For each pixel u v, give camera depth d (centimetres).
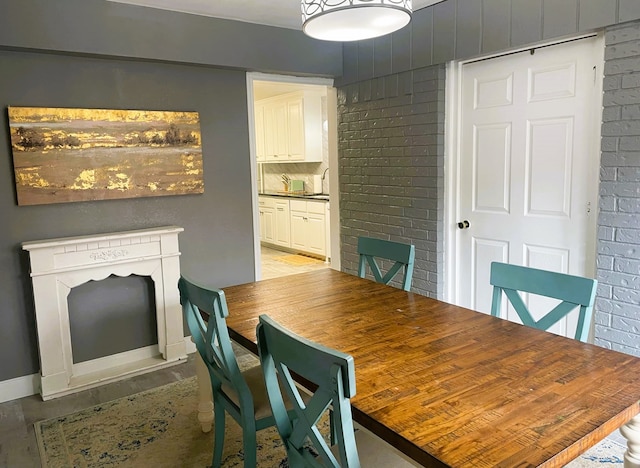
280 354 129
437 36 326
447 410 119
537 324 189
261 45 355
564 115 277
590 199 269
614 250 249
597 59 258
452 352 155
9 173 281
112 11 293
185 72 339
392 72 361
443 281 353
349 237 428
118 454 229
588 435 107
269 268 608
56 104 293
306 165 705
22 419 264
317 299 220
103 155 307
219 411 208
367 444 155
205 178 355
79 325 313
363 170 403
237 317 197
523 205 303
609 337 255
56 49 277
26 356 295
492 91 312
